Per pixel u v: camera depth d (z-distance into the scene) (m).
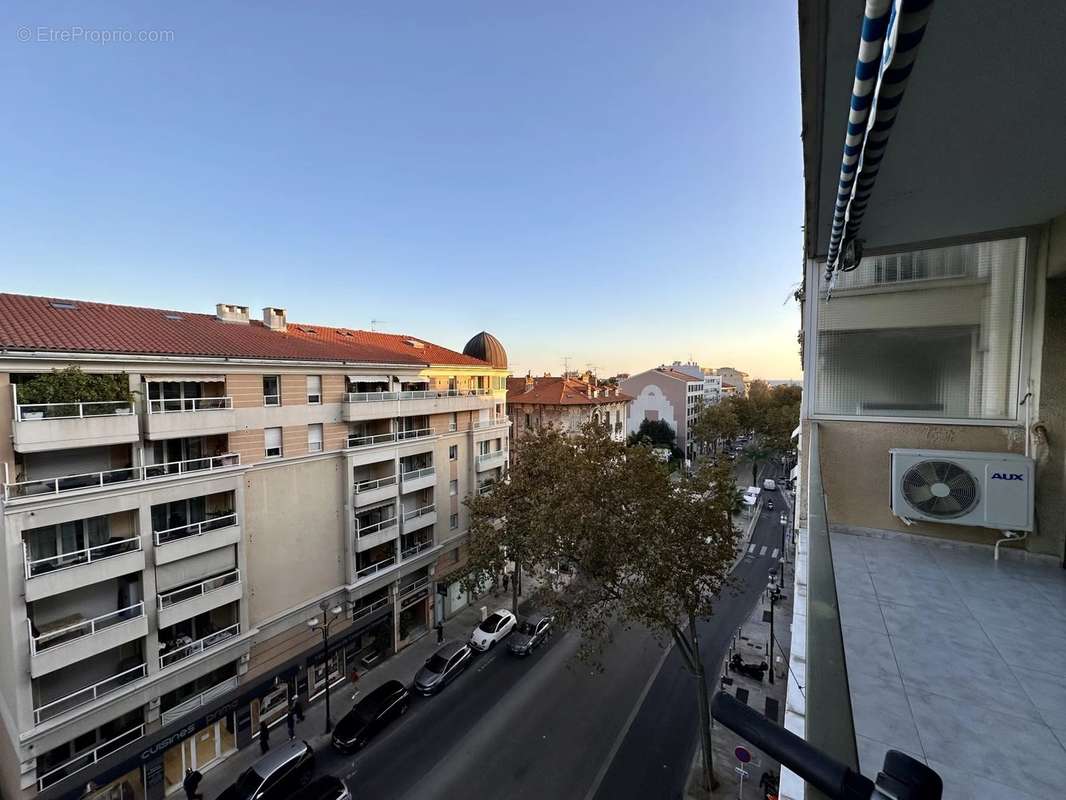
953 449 5.70
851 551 5.64
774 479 56.25
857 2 2.25
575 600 15.64
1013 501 5.05
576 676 18.88
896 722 3.00
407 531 21.16
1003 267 5.43
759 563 30.70
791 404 59.84
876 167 2.32
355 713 15.92
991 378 5.59
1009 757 2.68
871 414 6.29
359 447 18.91
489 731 15.84
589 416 44.56
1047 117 2.78
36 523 11.09
